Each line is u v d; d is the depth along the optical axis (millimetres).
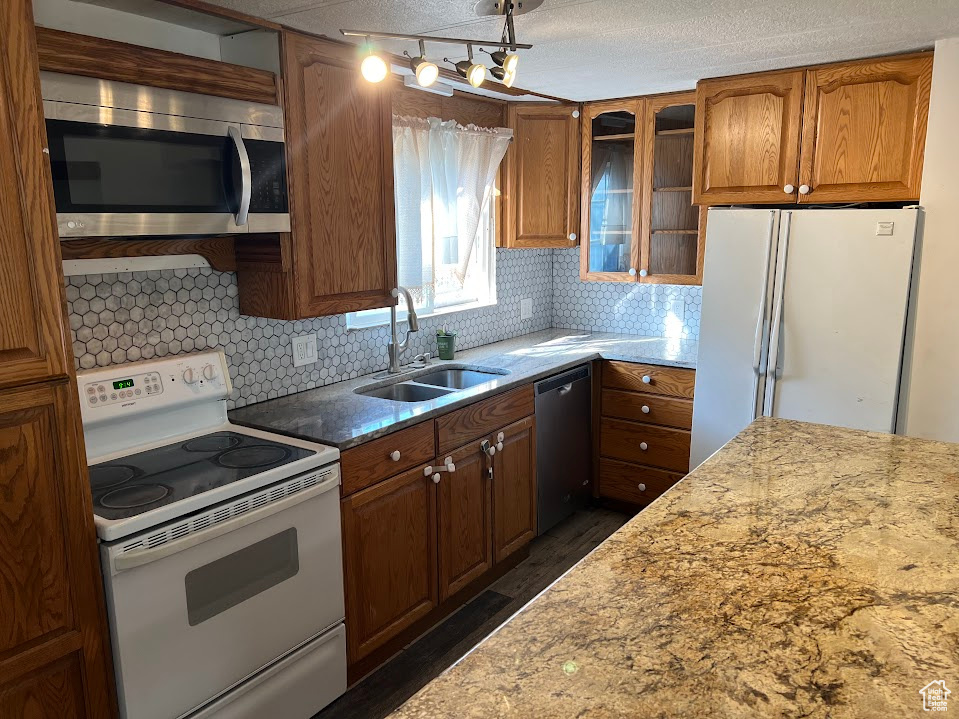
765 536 1411
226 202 2135
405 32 2367
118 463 2084
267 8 2098
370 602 2438
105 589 1688
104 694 1715
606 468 3818
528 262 4301
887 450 1977
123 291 2234
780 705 898
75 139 1754
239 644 1978
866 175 2943
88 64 1777
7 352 1483
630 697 916
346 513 2291
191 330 2443
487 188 3576
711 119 3254
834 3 2148
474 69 1965
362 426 2391
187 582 1824
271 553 2041
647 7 2158
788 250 3002
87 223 1793
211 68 2066
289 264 2387
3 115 1438
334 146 2492
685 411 3490
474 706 902
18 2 1445
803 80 3008
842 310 2932
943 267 2777
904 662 987
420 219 3154
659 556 1326
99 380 2111
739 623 1090
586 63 2902
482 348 3883
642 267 3771
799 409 3090
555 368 3350
